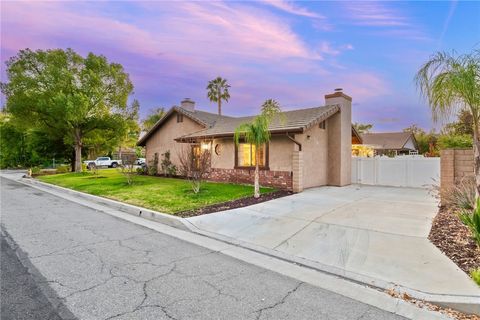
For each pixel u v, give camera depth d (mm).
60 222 6871
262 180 12688
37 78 20688
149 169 19844
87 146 28016
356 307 2996
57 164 33812
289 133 11273
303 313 2859
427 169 13078
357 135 16359
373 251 4582
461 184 6473
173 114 18938
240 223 6527
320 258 4441
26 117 21125
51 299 3086
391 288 3398
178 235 5836
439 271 3717
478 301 2922
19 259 4316
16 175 25062
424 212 7273
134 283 3518
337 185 13547
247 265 4227
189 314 2816
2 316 2738
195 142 16484
